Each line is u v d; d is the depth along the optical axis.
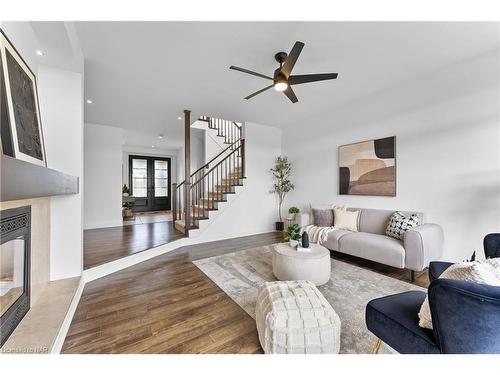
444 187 2.94
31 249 1.81
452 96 2.86
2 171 0.90
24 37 1.73
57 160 2.35
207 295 2.28
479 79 2.64
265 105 4.23
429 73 3.06
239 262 3.27
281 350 1.35
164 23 2.07
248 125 5.29
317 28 2.17
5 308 1.47
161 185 9.59
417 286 2.44
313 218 4.11
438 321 0.92
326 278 2.45
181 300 2.18
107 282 2.60
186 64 2.80
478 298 0.81
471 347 0.85
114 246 3.66
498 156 2.52
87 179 5.20
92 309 2.01
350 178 4.11
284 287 1.71
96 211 5.33
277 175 5.64
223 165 6.60
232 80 3.23
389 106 3.53
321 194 4.73
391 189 3.48
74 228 2.42
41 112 2.29
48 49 2.05
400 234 2.95
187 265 3.15
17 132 1.51
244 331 1.71
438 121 2.99
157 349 1.50
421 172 3.16
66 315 1.72
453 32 2.23
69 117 2.41
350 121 4.13
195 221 4.75
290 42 2.39
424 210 3.13
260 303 1.61
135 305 2.08
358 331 1.68
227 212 4.91
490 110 2.57
